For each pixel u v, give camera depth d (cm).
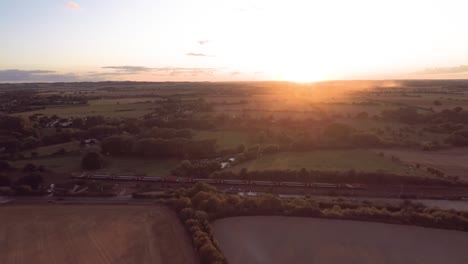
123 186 10475
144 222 8038
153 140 13588
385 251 6981
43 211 8700
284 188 10206
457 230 7731
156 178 10919
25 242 7225
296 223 8031
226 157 13000
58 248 6994
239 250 6981
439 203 9188
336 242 7275
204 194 8881
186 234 7500
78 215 8438
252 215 8406
